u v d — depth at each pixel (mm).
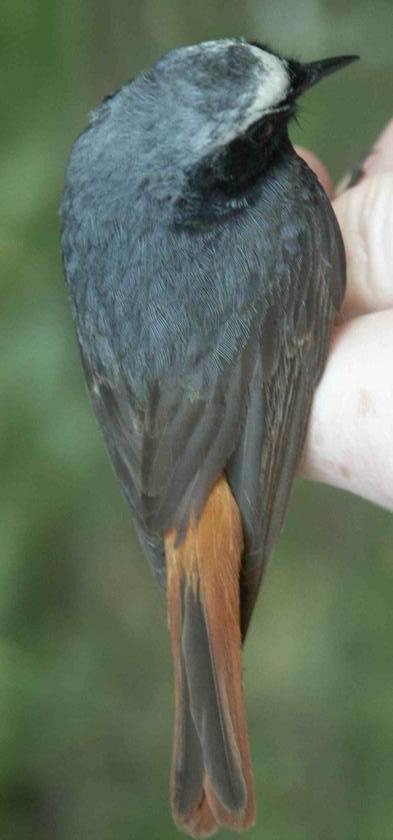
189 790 461
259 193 489
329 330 485
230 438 480
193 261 483
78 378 591
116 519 611
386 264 485
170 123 482
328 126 630
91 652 616
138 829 608
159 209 484
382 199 485
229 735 463
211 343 482
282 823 596
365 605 617
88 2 613
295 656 616
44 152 599
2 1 605
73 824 608
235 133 482
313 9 630
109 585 625
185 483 479
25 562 604
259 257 485
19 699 590
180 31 624
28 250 590
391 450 464
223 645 471
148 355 483
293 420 481
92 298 490
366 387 469
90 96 613
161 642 628
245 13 629
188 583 476
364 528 629
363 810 598
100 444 591
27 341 590
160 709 622
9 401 589
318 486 632
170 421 482
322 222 491
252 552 479
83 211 490
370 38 631
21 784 602
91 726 608
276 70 487
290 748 609
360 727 606
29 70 610
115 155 486
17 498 595
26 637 611
